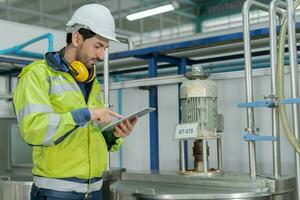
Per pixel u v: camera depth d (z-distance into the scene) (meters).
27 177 2.23
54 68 1.30
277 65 1.56
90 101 1.37
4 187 2.15
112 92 2.96
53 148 1.29
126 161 2.86
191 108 1.83
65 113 1.21
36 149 1.33
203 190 1.59
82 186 1.33
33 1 3.43
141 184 1.78
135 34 4.11
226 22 3.99
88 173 1.33
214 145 2.31
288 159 2.07
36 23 3.45
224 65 2.98
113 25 1.33
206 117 1.81
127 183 1.82
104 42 1.29
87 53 1.30
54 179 1.30
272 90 1.64
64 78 1.31
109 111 1.26
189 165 2.34
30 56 2.78
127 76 3.36
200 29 4.15
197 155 1.85
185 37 3.56
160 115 2.64
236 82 2.26
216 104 1.87
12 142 2.83
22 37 3.04
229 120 2.29
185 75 1.95
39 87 1.26
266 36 1.98
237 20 3.92
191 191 1.57
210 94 1.82
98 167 1.37
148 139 2.74
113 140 1.51
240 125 2.24
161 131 2.64
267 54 2.46
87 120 1.20
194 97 1.81
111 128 1.44
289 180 1.65
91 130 1.34
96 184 1.39
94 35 1.28
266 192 1.54
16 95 1.27
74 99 1.30
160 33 4.22
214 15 4.07
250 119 1.68
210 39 2.08
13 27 3.00
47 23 3.51
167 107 2.61
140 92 2.81
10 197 2.13
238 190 1.57
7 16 3.28
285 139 2.08
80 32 1.28
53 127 1.17
